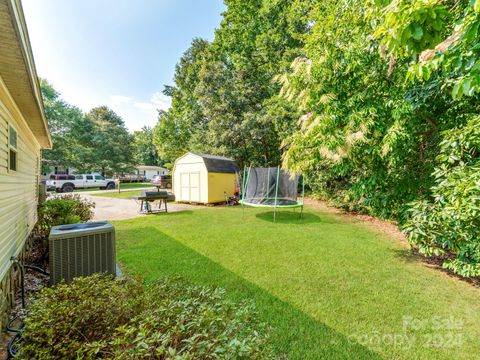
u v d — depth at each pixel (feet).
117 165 83.61
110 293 5.49
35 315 4.91
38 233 17.03
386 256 14.01
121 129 90.07
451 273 11.63
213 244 16.07
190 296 5.55
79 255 8.64
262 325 4.93
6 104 9.20
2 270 8.09
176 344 3.91
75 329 4.59
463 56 6.71
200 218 25.70
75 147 71.56
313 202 39.47
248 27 52.44
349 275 11.32
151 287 5.98
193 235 18.35
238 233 19.12
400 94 12.85
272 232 19.53
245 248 15.28
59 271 8.30
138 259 13.05
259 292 9.62
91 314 4.91
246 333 4.23
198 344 3.49
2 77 7.76
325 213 29.60
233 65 54.54
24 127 13.19
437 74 10.44
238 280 10.68
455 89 5.97
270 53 47.78
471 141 9.18
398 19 5.90
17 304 9.05
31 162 16.55
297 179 28.91
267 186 29.60
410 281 10.73
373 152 13.93
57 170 77.61
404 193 14.34
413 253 14.53
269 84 47.73
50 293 5.60
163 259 13.11
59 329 4.56
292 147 18.19
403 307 8.61
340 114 14.80
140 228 20.63
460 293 9.68
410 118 13.03
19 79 7.93
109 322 4.82
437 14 5.78
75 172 79.77
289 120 41.29
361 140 13.67
